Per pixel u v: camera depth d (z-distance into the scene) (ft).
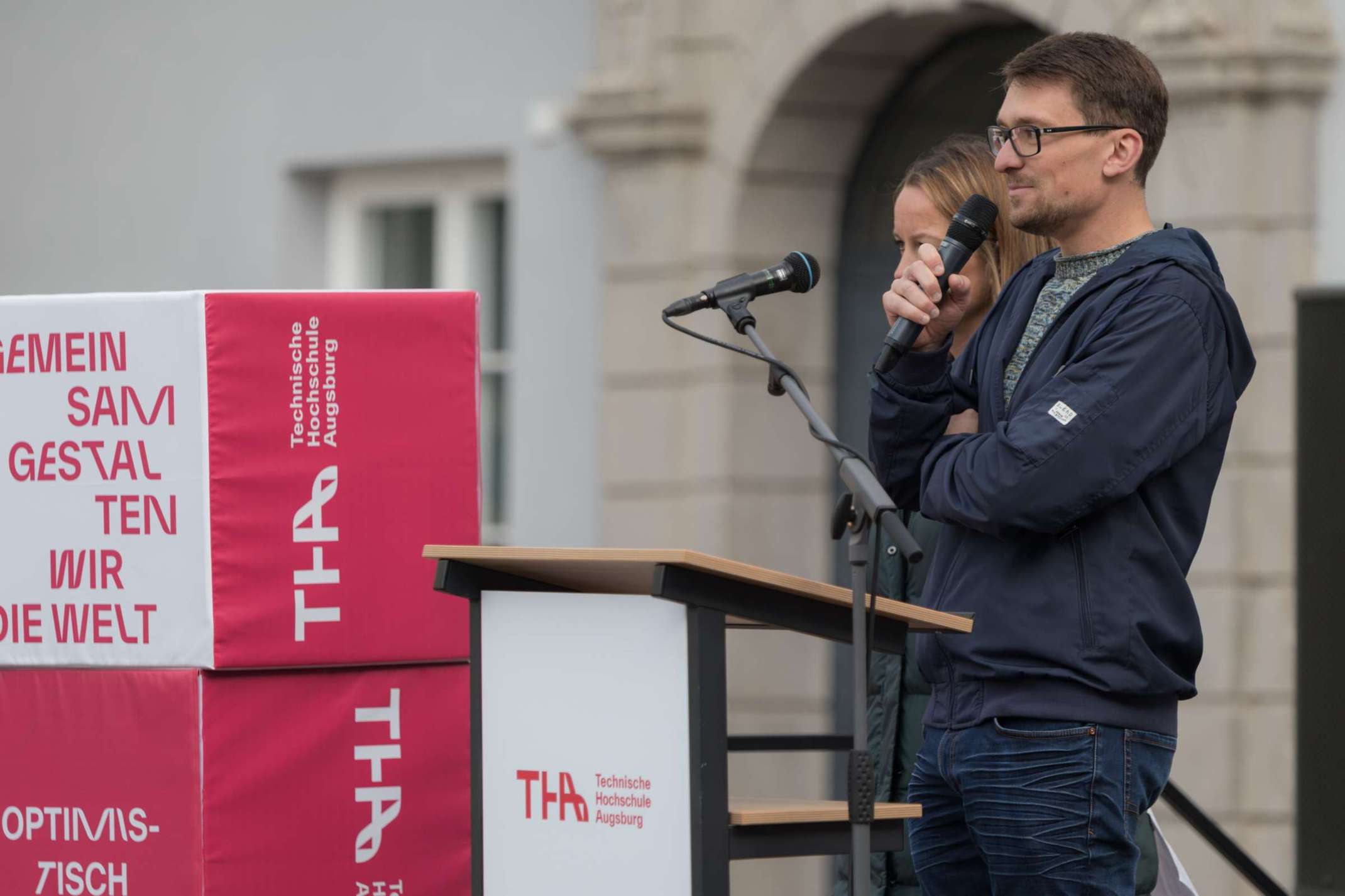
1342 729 42.42
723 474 68.85
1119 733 28.19
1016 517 27.84
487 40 76.38
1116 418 27.73
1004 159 29.86
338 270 81.87
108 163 85.46
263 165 81.92
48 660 35.17
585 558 26.73
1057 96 29.48
